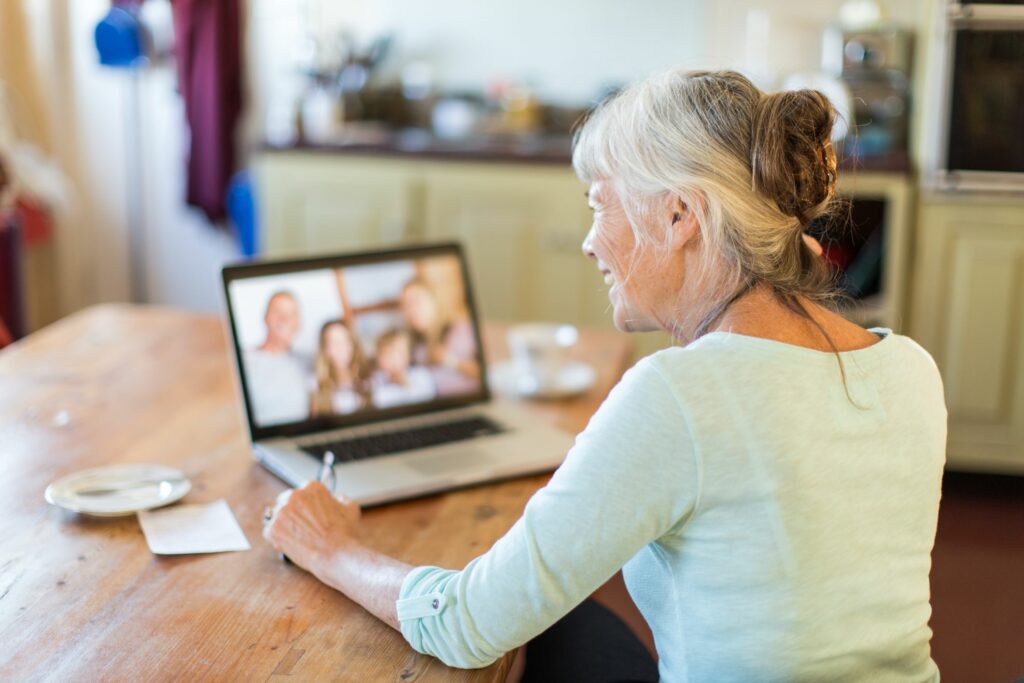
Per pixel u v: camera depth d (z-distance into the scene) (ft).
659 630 3.49
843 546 3.26
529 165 11.05
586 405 5.84
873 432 3.32
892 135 11.32
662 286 3.50
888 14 11.37
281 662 3.41
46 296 13.15
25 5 12.39
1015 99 9.77
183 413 5.54
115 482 4.63
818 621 3.25
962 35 9.73
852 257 11.02
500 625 3.27
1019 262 10.13
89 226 14.10
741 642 3.26
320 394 5.24
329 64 12.69
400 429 5.32
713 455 3.12
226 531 4.28
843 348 3.41
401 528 4.38
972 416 10.52
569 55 12.56
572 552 3.17
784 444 3.16
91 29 13.48
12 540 4.15
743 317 3.36
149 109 13.74
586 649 4.91
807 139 3.33
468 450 5.08
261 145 11.56
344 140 11.62
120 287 14.35
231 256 14.06
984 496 10.55
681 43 12.24
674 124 3.33
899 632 3.41
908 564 3.43
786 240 3.35
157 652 3.44
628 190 3.42
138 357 6.41
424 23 12.85
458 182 11.24
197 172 13.20
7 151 11.96
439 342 5.64
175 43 12.85
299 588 3.87
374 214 11.46
